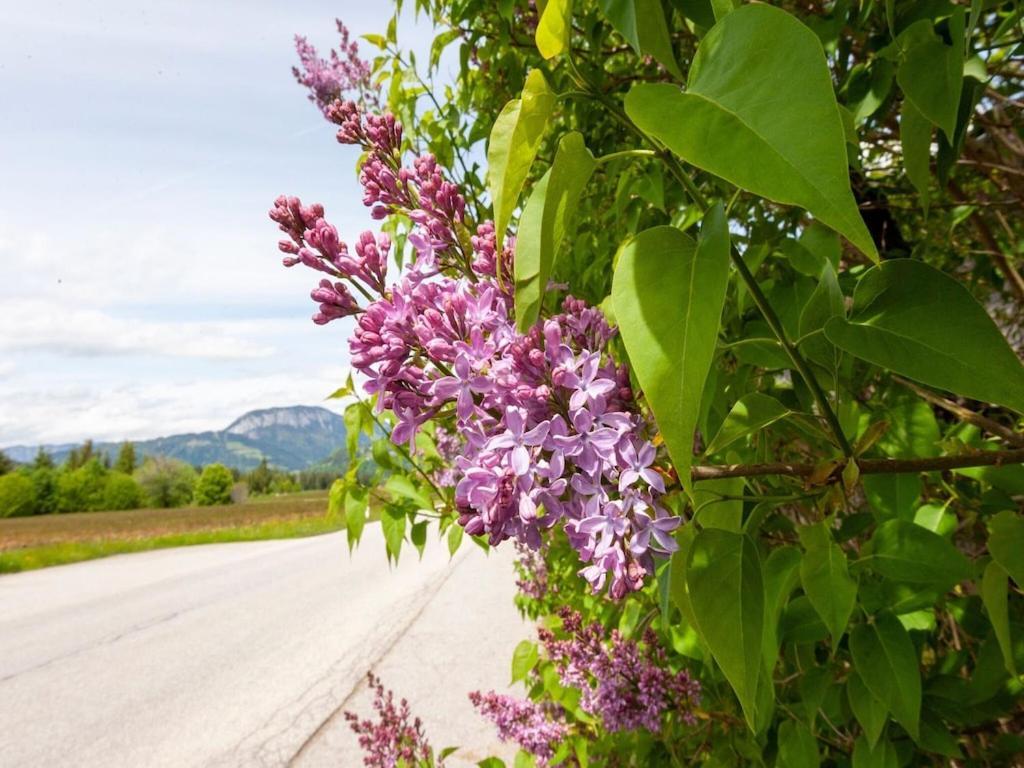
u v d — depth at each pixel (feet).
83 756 21.09
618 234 7.27
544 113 2.92
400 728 11.50
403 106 9.14
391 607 38.17
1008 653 4.16
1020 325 9.30
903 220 9.01
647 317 2.43
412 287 3.94
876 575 5.57
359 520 7.66
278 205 4.15
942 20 4.62
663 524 3.19
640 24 3.11
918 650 5.51
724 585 3.16
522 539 3.38
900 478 4.89
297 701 23.91
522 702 10.94
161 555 91.97
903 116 4.23
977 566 5.29
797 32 2.04
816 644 7.06
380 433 7.72
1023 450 3.45
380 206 4.37
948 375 2.98
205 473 297.53
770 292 5.49
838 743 6.14
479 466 3.38
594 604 10.09
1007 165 7.03
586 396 3.34
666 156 3.02
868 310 3.21
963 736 6.10
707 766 6.79
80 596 55.52
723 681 7.16
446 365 3.72
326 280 4.03
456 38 8.61
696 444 4.90
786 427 5.36
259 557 79.36
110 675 29.89
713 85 2.15
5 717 25.30
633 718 7.79
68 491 259.39
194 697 25.75
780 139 1.95
